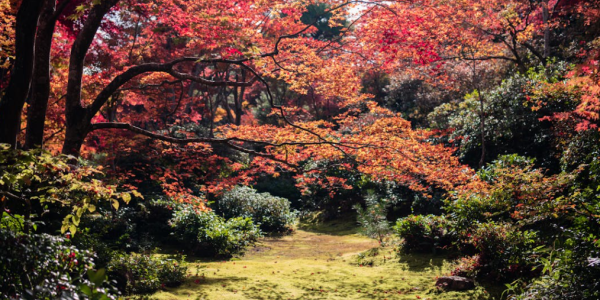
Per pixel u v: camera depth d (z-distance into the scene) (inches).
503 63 674.8
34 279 119.8
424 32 363.3
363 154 346.6
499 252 298.4
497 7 627.2
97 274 94.1
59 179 148.9
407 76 861.2
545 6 619.8
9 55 339.0
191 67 758.5
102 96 302.7
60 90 469.7
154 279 307.7
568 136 379.9
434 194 569.6
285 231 663.1
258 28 395.5
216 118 1102.4
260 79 321.4
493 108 518.9
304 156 370.6
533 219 279.1
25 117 463.2
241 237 523.8
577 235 226.8
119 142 494.0
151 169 552.7
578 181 336.8
